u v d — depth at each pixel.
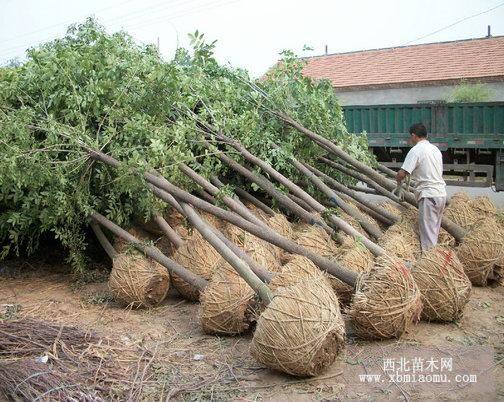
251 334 5.65
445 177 15.38
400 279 5.26
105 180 7.70
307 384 4.62
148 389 4.64
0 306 6.74
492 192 15.59
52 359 4.98
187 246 6.81
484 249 6.95
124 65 7.54
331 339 4.57
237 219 6.39
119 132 7.60
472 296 6.75
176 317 6.29
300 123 9.06
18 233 7.74
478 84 21.80
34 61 8.20
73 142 6.93
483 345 5.31
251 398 4.45
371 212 8.88
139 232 8.07
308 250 6.04
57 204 7.19
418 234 8.00
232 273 5.62
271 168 7.98
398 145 15.30
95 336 5.53
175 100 7.45
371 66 27.95
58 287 7.55
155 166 7.16
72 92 7.58
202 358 5.17
